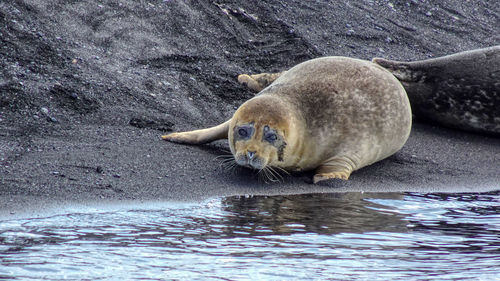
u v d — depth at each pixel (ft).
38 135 82.53
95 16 112.98
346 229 61.93
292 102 82.69
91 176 72.43
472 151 97.76
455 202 74.18
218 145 88.12
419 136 102.99
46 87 93.30
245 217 64.28
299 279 49.60
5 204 63.05
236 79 107.96
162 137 87.20
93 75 99.04
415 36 136.05
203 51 113.39
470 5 158.51
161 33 114.73
